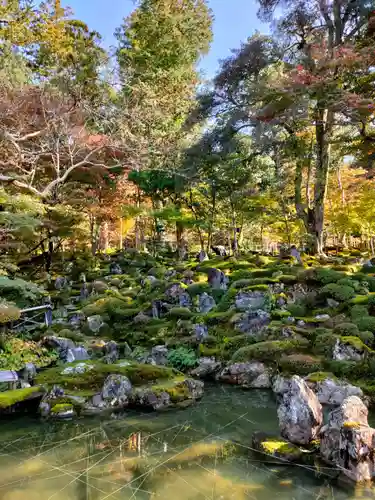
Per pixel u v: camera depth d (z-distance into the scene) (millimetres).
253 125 12430
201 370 6375
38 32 14062
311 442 3807
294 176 14977
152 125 14273
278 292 8141
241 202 14617
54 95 11852
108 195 15273
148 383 5504
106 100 13820
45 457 3773
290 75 10141
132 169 13844
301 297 7992
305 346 6199
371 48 9258
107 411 4957
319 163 12344
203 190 15250
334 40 11367
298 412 3873
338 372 5461
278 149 13172
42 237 12469
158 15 17469
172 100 15133
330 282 7992
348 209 15344
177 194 15477
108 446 3994
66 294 11039
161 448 3922
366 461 3252
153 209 15930
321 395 5043
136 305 9375
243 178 13820
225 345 6777
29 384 5441
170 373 5793
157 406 5016
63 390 5156
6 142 10305
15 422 4656
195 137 15383
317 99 10109
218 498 3066
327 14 11211
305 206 13117
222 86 12305
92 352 7047
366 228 16203
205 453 3801
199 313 8375
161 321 8352
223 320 7594
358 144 10844
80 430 4410
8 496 3129
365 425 3453
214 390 5754
